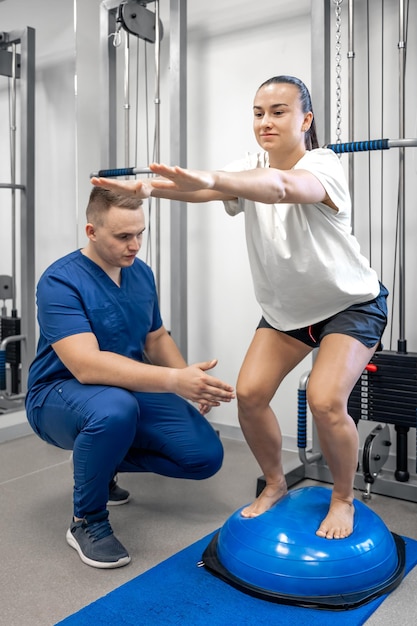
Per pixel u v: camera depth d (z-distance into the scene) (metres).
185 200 1.65
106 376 1.72
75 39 3.18
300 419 2.26
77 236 3.23
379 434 2.20
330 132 2.39
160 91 3.13
